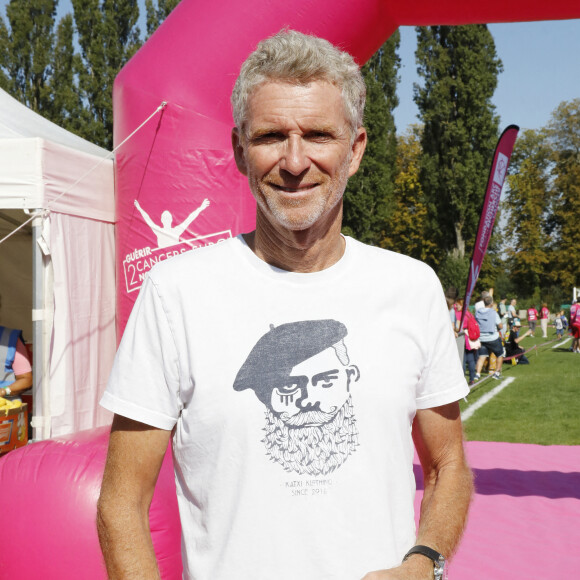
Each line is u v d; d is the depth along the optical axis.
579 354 19.56
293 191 1.49
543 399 10.93
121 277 4.41
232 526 1.41
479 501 5.22
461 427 1.72
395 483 1.48
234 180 4.19
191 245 4.18
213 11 4.18
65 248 4.50
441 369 1.62
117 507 1.48
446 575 1.53
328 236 1.54
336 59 1.50
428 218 32.97
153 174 4.21
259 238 1.56
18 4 32.88
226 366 1.45
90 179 4.77
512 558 4.10
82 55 33.31
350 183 31.38
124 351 1.52
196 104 4.16
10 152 4.31
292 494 1.41
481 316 13.24
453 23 4.53
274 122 1.47
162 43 4.27
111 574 1.45
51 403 4.39
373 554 1.41
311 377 1.45
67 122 32.62
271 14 4.11
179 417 1.51
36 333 4.34
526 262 52.09
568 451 6.98
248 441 1.42
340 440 1.44
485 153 32.25
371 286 1.54
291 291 1.51
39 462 2.88
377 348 1.50
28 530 2.76
